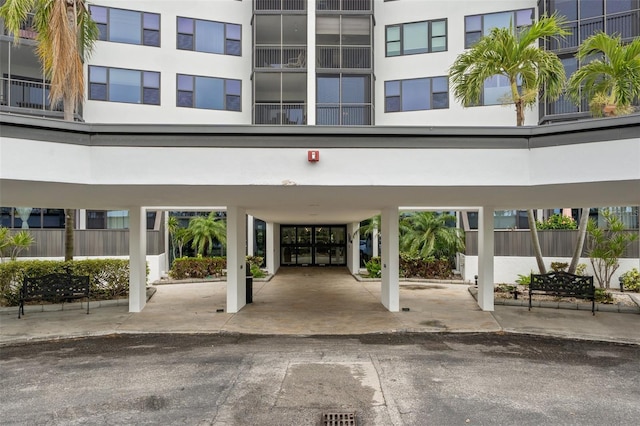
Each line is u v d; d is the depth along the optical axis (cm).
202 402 552
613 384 616
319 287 1655
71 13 1202
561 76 1155
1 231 1547
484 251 1161
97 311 1155
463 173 690
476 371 670
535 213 1970
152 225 2070
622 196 836
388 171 694
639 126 610
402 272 1861
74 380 635
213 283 1794
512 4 1997
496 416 510
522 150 685
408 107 2133
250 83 2208
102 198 902
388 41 2180
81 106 1903
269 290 1575
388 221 1160
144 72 2062
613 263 1463
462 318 1055
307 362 714
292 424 492
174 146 686
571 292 1116
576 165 649
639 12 1686
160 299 1362
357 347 811
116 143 680
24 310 1139
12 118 619
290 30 2130
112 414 519
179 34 2119
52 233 1720
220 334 921
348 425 490
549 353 773
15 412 526
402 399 559
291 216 1603
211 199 933
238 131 686
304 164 692
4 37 1667
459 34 2069
